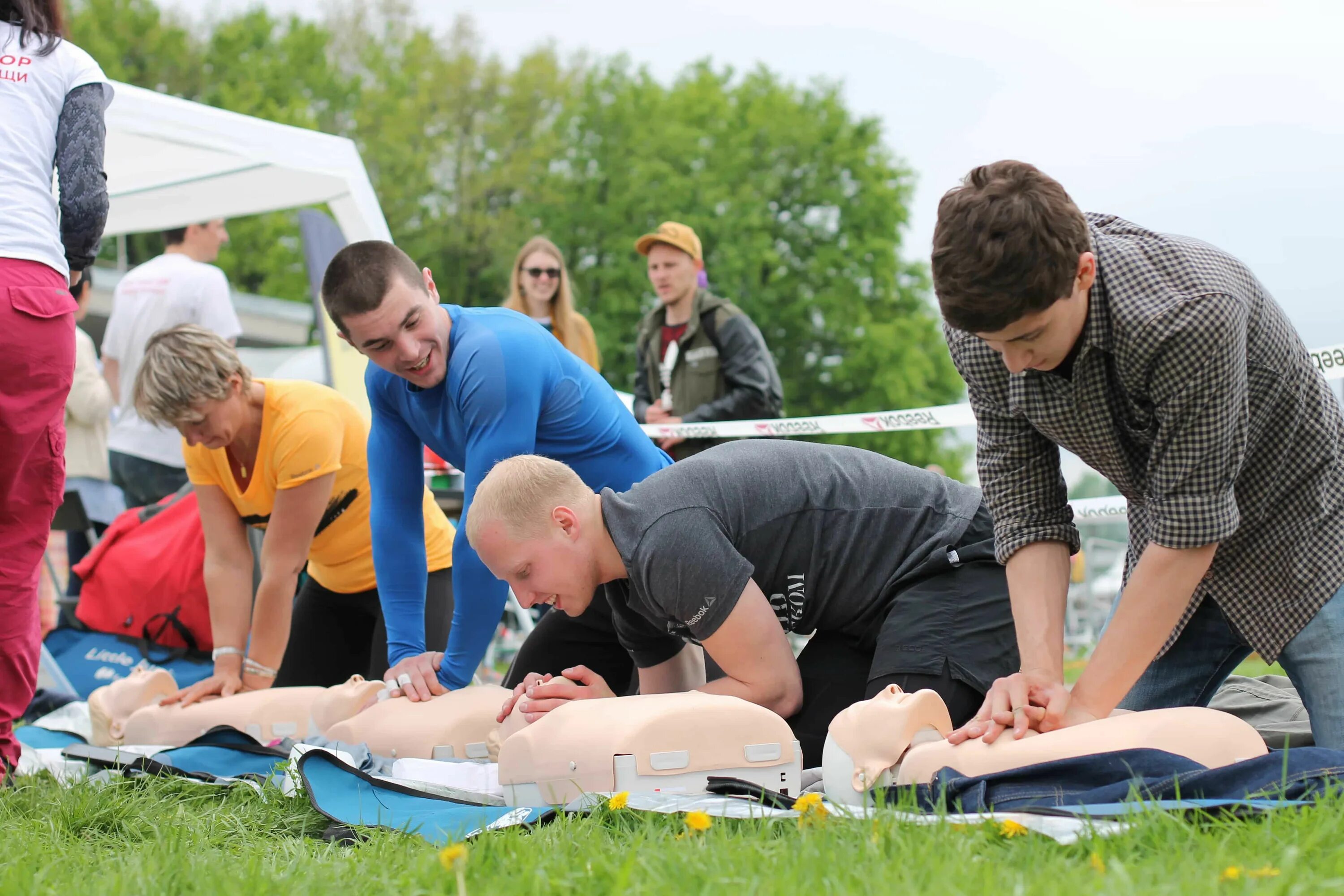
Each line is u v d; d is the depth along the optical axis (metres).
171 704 3.51
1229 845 1.64
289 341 17.36
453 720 2.81
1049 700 2.20
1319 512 2.25
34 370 2.71
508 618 7.12
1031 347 2.00
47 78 2.83
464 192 28.39
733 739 2.27
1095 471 2.34
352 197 5.92
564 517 2.35
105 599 4.70
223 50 27.97
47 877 1.87
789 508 2.56
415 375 2.84
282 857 2.07
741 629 2.39
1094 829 1.70
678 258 5.41
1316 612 2.28
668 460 3.32
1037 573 2.35
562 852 1.78
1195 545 2.09
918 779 2.14
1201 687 2.55
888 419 4.72
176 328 3.38
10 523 2.84
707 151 28.81
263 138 5.52
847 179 28.61
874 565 2.63
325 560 3.76
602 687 2.66
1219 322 1.94
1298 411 2.20
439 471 5.97
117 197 6.18
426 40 30.05
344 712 3.02
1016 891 1.42
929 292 29.06
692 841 1.80
